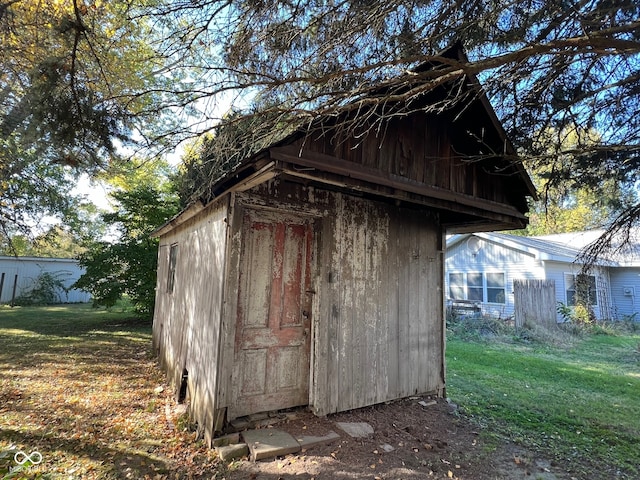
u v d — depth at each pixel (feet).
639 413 14.16
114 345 24.43
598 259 17.69
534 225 57.26
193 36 9.98
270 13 10.03
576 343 30.63
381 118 9.87
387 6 9.55
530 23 10.03
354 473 9.03
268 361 11.59
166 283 20.15
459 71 8.68
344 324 12.64
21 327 30.71
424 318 15.01
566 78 11.88
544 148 13.44
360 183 10.40
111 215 33.63
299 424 11.27
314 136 9.73
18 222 26.78
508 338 30.94
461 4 10.03
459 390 16.62
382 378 13.41
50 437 10.80
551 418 13.53
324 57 10.41
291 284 12.29
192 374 12.73
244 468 9.16
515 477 9.32
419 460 9.84
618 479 9.39
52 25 9.62
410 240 14.89
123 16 9.91
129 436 11.00
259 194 11.29
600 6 9.31
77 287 33.24
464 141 13.96
